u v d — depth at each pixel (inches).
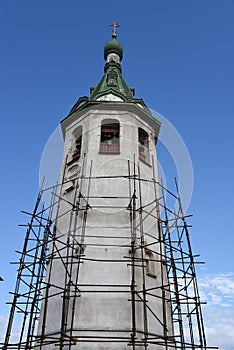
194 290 768.3
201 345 689.0
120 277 759.7
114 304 721.6
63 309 647.1
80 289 740.0
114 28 1589.6
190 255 808.3
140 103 1152.8
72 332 682.8
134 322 636.7
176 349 748.0
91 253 791.1
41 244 804.6
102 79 1310.3
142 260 733.3
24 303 764.0
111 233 825.5
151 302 758.5
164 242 792.3
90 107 1079.0
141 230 796.6
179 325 732.0
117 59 1488.7
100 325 694.5
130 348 670.5
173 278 771.4
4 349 676.7
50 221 841.5
